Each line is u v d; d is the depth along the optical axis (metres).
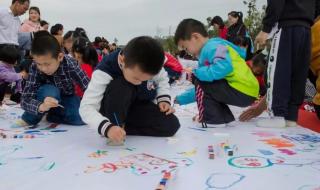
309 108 3.27
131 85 1.87
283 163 1.56
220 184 1.32
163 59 1.64
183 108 3.18
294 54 2.40
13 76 3.28
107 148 1.81
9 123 2.56
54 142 1.95
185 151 1.75
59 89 2.46
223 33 6.45
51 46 2.24
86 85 2.47
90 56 3.33
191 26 2.49
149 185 1.31
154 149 1.79
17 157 1.67
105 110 1.86
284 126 2.38
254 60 3.62
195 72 2.44
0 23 4.48
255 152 1.74
